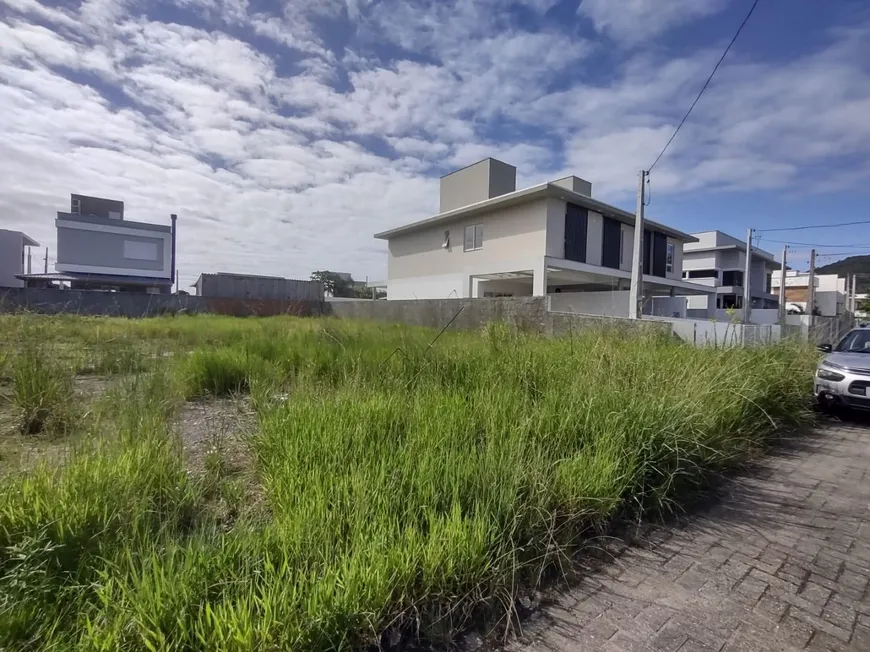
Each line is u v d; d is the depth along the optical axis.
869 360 6.19
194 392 5.26
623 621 1.94
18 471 2.36
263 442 3.04
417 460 2.63
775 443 4.93
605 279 22.05
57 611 1.58
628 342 6.32
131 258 40.59
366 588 1.69
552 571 2.32
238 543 1.85
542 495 2.51
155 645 1.40
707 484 3.58
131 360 5.24
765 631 1.91
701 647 1.80
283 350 6.94
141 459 2.53
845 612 2.06
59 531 1.86
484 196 23.91
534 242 19.16
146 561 1.69
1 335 5.33
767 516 3.06
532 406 3.73
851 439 5.21
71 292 17.39
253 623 1.47
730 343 6.85
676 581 2.27
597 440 3.15
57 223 37.47
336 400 3.55
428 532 2.08
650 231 24.97
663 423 3.49
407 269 27.05
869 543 2.71
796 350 7.39
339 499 2.16
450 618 1.86
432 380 4.53
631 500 2.97
